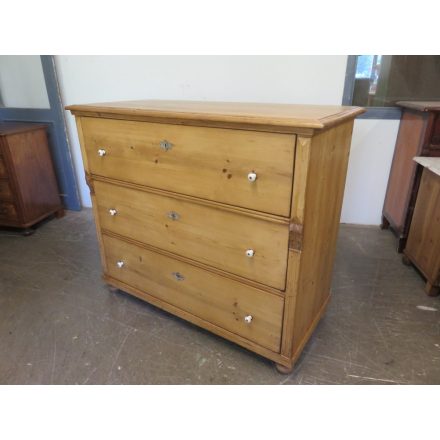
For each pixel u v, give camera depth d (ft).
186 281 4.94
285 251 3.77
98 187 5.32
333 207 4.52
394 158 7.79
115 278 5.98
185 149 4.04
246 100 7.65
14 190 7.93
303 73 7.19
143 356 4.82
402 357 4.76
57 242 8.01
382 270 6.79
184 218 4.50
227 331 4.79
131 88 8.27
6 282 6.48
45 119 9.00
